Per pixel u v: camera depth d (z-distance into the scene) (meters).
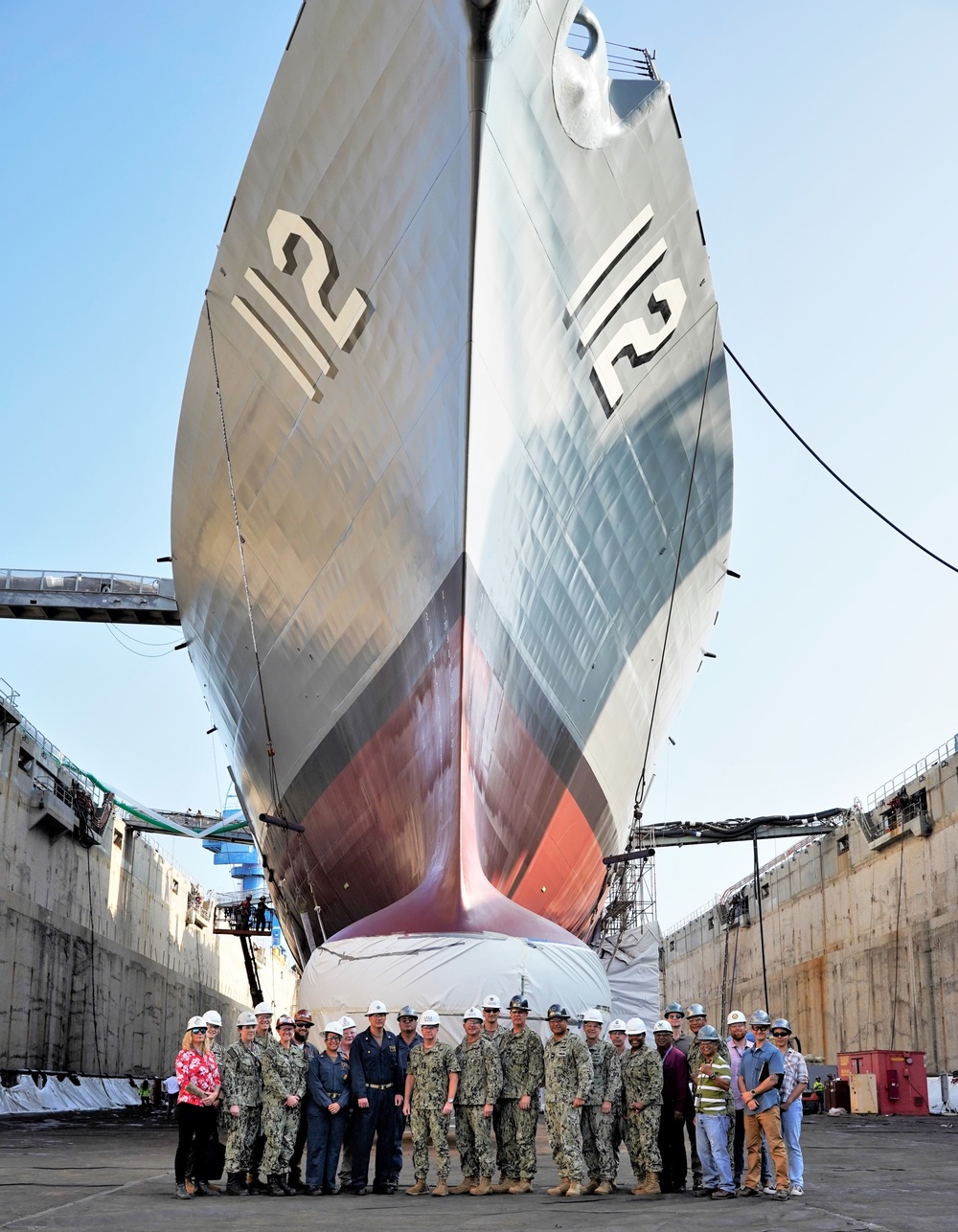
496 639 15.47
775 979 53.81
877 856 41.88
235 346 16.20
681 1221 6.82
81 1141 16.42
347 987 14.30
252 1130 9.01
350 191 13.75
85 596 33.50
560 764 17.50
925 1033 37.00
